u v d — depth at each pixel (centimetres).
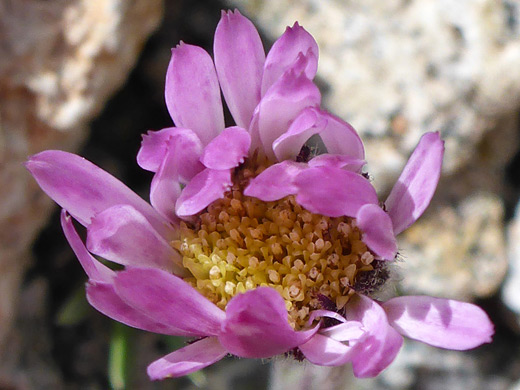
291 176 10
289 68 10
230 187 10
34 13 12
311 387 11
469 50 12
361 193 9
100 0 12
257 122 10
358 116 13
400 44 13
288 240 10
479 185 13
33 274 13
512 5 12
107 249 10
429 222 13
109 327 13
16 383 12
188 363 9
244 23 10
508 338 13
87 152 13
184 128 10
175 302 9
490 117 13
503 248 13
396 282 10
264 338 9
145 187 13
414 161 10
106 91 12
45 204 12
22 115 12
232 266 10
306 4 13
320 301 10
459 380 13
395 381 13
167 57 13
